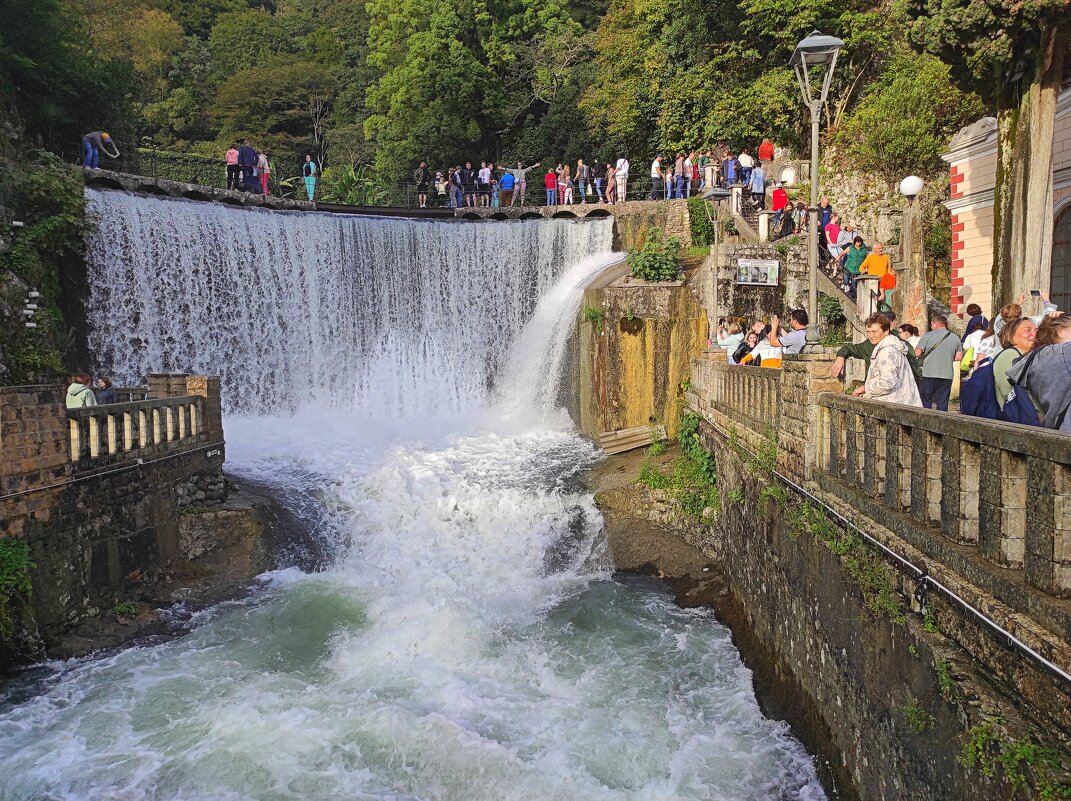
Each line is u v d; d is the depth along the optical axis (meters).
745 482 10.64
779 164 28.14
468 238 22.25
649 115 33.28
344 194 39.44
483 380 21.77
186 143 47.72
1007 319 8.95
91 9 44.38
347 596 11.44
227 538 12.02
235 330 19.55
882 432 6.27
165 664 9.33
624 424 16.55
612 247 24.69
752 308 16.92
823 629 7.24
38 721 8.03
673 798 6.96
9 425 8.80
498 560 13.01
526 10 42.25
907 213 17.03
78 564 9.70
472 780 7.22
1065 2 11.06
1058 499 3.86
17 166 16.56
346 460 15.95
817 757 7.20
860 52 28.41
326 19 59.25
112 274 17.77
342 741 7.73
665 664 9.58
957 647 4.76
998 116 12.98
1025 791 3.74
